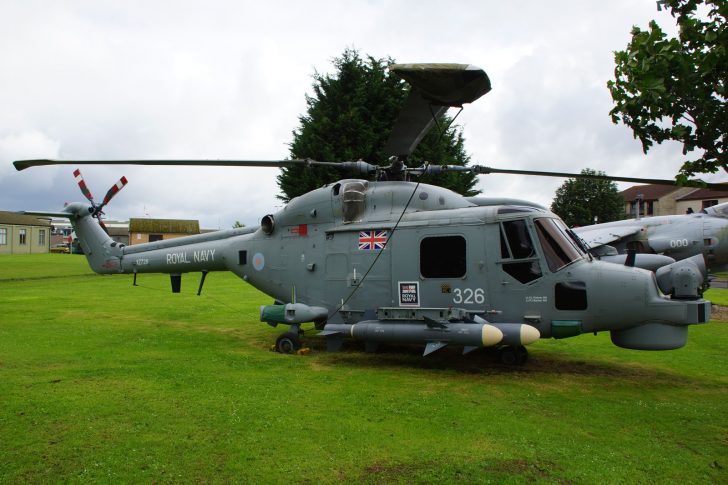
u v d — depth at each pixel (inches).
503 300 300.4
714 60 164.2
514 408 238.4
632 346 283.1
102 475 165.3
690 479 167.8
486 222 307.6
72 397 245.0
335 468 172.2
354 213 350.6
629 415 229.8
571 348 386.0
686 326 277.1
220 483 161.2
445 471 170.1
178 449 185.9
